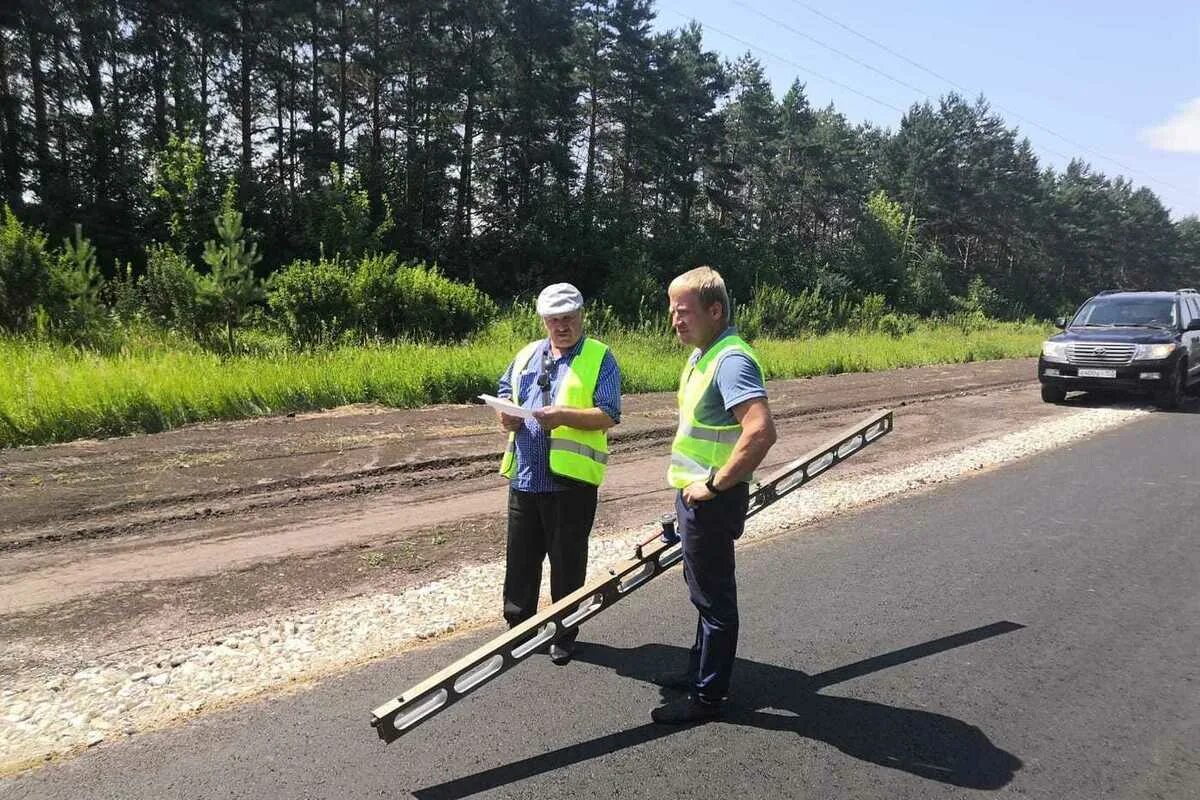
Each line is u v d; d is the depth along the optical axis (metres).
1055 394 13.52
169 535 5.57
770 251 43.78
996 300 56.00
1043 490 7.38
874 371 18.98
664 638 4.19
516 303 23.27
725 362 3.13
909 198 61.28
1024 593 4.81
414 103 38.16
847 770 3.03
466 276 36.97
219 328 15.56
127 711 3.32
